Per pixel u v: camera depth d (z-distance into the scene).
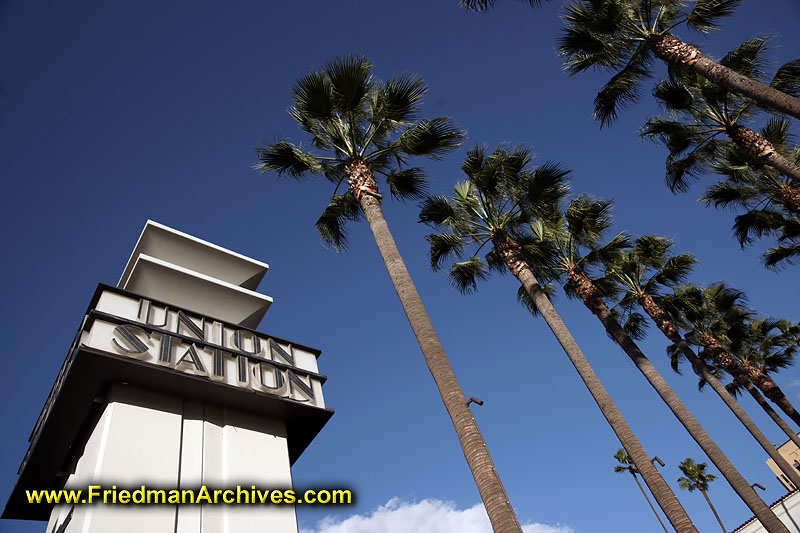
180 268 11.26
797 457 35.25
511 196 15.52
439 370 7.31
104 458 7.02
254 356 9.70
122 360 7.75
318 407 9.79
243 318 11.91
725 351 22.12
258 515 7.82
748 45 13.49
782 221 18.77
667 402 15.41
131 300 9.00
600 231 16.75
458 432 6.68
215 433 8.59
